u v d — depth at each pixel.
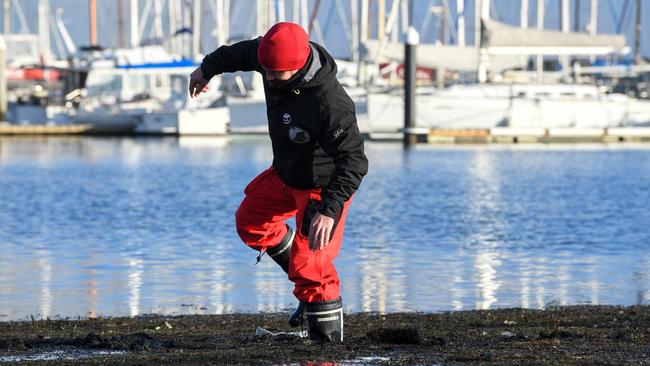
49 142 108.94
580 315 18.78
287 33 11.96
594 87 104.06
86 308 21.86
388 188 56.94
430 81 107.50
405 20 127.75
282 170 12.62
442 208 46.53
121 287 25.00
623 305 21.53
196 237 35.94
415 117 98.88
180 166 75.75
